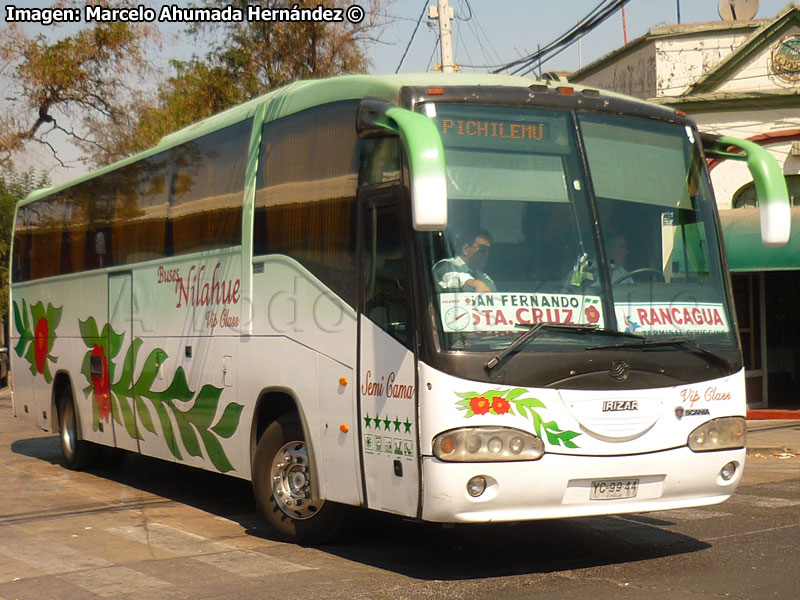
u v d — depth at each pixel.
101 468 12.87
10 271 15.23
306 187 7.76
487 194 6.59
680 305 6.93
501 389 6.23
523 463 6.24
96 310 11.82
